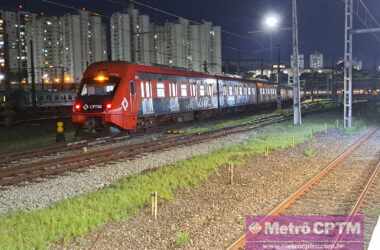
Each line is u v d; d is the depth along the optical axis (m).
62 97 64.75
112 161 16.73
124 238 8.56
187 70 32.19
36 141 23.67
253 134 27.25
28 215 9.64
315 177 13.73
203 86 34.56
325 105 72.44
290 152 19.77
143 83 25.62
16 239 8.17
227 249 7.84
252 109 49.94
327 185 13.12
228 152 19.30
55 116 48.00
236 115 45.03
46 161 15.77
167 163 16.86
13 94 55.12
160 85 27.58
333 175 14.67
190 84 32.03
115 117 23.52
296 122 32.56
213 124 33.88
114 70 24.27
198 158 17.31
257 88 49.97
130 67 24.66
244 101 45.06
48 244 8.17
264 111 54.31
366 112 57.09
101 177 14.09
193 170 14.84
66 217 9.34
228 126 31.11
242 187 12.91
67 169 14.80
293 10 31.06
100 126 24.00
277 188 12.77
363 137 26.27
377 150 20.78
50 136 26.27
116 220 9.58
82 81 24.62
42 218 9.35
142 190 11.91
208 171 14.94
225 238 8.52
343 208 10.62
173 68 29.98
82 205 10.38
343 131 29.67
